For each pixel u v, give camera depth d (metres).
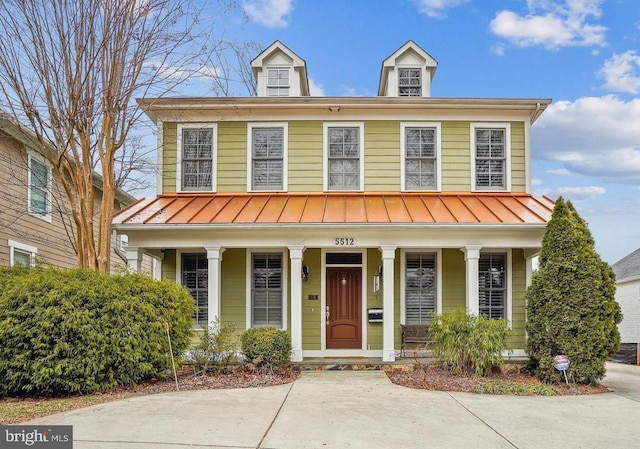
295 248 11.12
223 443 5.39
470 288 11.03
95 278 8.83
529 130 12.94
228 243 11.17
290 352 10.62
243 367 10.17
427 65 13.73
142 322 8.82
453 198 12.51
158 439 5.48
